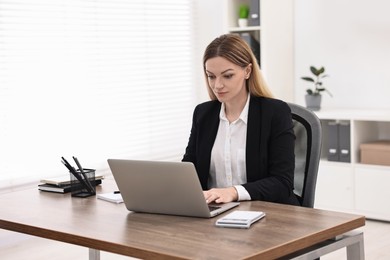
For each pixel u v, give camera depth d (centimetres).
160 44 577
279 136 268
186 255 183
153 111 572
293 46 584
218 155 280
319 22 568
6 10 461
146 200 233
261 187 254
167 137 586
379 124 536
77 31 508
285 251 192
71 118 507
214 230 208
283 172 263
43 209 248
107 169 530
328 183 522
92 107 521
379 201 497
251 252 183
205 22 610
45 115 489
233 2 581
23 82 475
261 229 207
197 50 614
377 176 496
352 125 504
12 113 470
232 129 278
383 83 539
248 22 576
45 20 486
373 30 539
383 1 531
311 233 202
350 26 552
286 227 209
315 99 539
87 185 271
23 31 472
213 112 286
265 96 279
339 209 518
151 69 569
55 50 494
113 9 534
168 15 583
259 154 269
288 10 577
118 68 541
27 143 479
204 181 283
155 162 225
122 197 239
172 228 213
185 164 219
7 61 464
